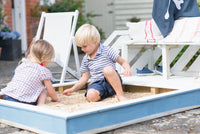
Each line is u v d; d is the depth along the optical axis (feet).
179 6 10.62
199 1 12.91
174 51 11.75
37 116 5.81
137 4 31.12
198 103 7.73
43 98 7.63
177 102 7.16
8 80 13.51
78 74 11.82
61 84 9.51
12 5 25.29
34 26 26.27
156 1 10.61
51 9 26.53
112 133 5.79
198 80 9.46
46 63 7.98
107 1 33.65
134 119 6.31
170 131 5.82
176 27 10.44
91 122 5.59
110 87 8.20
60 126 5.34
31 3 26.48
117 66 11.53
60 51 11.62
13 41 21.88
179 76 10.95
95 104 7.59
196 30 9.59
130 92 9.63
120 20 31.73
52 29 12.30
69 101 8.21
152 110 6.63
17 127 6.36
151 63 12.30
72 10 26.84
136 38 11.32
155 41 10.50
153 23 10.97
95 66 8.33
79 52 25.46
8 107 6.48
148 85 8.99
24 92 7.30
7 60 22.07
